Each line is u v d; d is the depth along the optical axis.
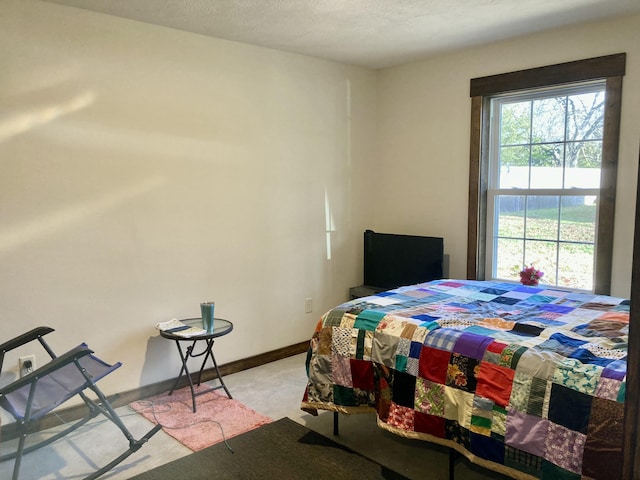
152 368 3.25
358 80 4.33
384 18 3.02
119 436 2.73
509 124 3.76
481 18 3.05
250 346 3.77
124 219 3.06
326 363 2.60
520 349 2.00
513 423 1.92
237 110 3.54
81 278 2.92
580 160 3.40
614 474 1.66
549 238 3.59
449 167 4.02
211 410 3.04
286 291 3.97
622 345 2.02
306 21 3.06
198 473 2.36
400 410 2.30
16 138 2.65
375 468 2.40
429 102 4.09
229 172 3.54
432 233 4.18
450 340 2.19
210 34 3.31
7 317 2.68
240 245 3.65
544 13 2.97
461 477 2.32
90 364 2.66
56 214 2.81
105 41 2.91
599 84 3.28
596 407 1.72
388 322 2.45
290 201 3.93
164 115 3.19
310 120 4.00
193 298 3.42
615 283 3.22
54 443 2.66
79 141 2.86
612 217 3.19
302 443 2.64
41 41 2.69
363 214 4.50
